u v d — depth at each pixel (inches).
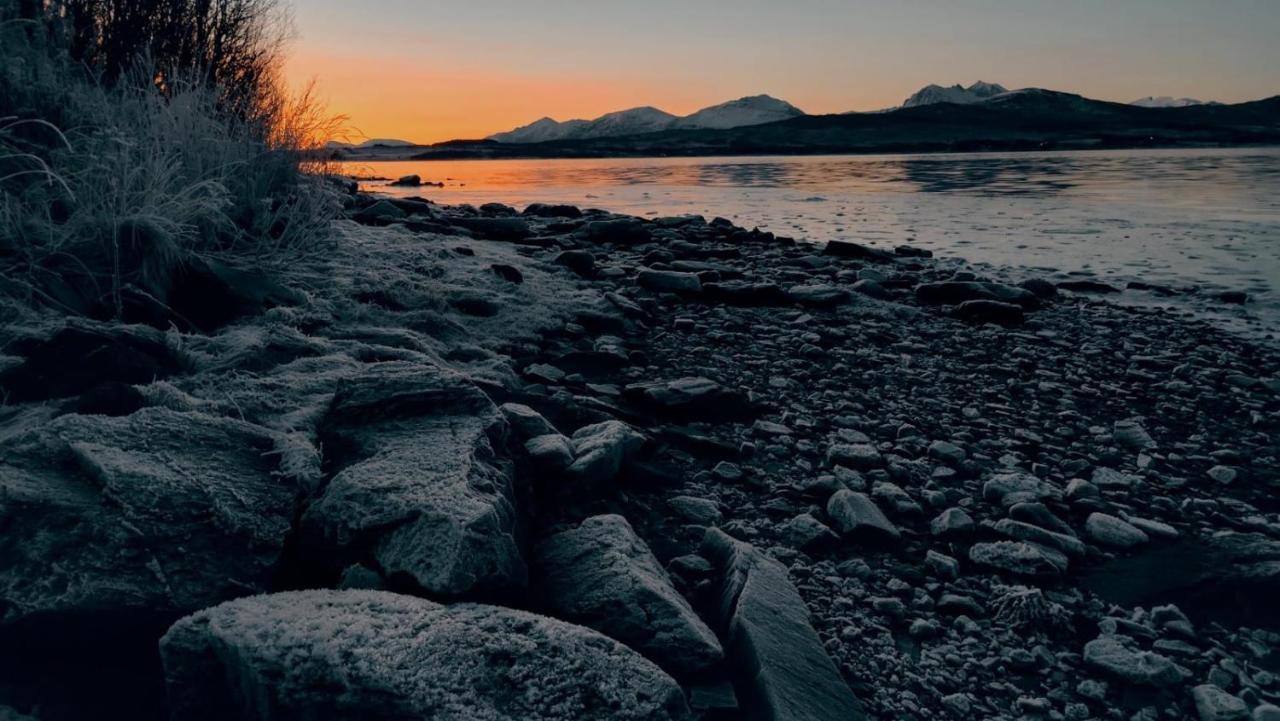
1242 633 110.0
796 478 149.3
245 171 206.8
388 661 64.8
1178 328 288.7
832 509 135.2
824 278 331.9
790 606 101.0
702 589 108.9
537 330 210.2
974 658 102.0
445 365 163.8
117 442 90.0
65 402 105.7
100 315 138.5
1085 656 102.4
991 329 267.4
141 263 148.9
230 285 163.5
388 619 70.9
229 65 266.4
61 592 71.7
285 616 68.9
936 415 187.5
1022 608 110.8
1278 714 90.3
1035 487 149.8
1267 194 936.3
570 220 439.2
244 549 81.8
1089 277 407.5
